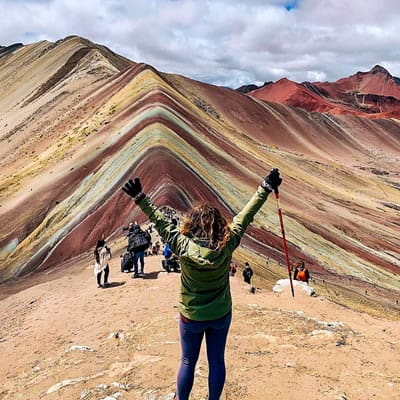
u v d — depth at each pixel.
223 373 4.09
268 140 131.38
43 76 121.75
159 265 16.66
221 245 3.70
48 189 44.38
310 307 11.29
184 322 3.96
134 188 3.84
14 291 25.73
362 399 5.49
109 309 12.27
